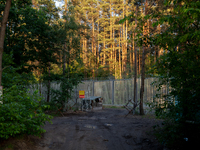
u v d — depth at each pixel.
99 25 47.59
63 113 15.37
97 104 20.58
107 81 24.81
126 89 22.31
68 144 6.41
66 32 17.25
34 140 5.91
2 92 5.41
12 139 5.09
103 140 7.09
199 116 4.97
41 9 16.86
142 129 8.77
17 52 15.59
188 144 5.23
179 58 4.70
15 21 15.45
